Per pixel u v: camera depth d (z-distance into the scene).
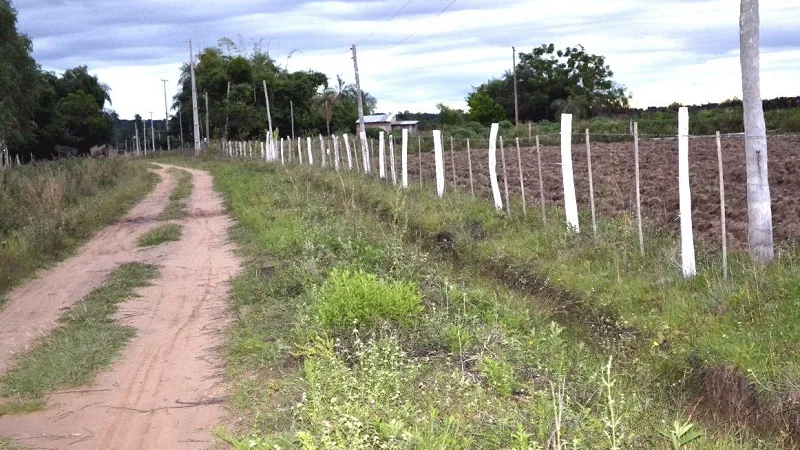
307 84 76.06
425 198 18.69
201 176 40.97
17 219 19.03
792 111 39.19
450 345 8.05
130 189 30.70
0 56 38.34
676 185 18.81
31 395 8.05
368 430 5.79
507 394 6.73
